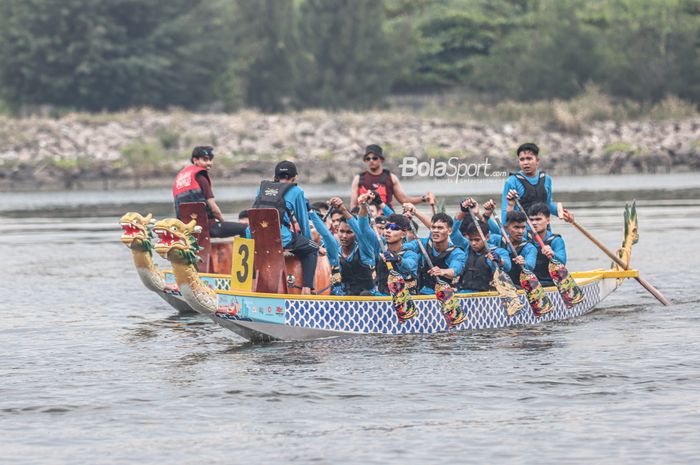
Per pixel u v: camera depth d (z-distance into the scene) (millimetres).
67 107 194500
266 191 37938
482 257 39906
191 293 34125
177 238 33688
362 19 197125
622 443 25172
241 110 178875
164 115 175375
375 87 197125
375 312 37656
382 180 45281
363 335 37469
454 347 35781
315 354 34969
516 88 194000
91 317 44062
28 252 68625
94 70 191125
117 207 106562
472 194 104312
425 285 39531
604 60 193750
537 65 193375
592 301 43781
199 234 45531
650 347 35344
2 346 37781
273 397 29734
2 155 153375
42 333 40312
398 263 38219
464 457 24531
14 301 48500
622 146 159125
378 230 40250
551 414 27562
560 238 41344
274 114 195750
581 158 156750
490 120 175000
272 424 27281
